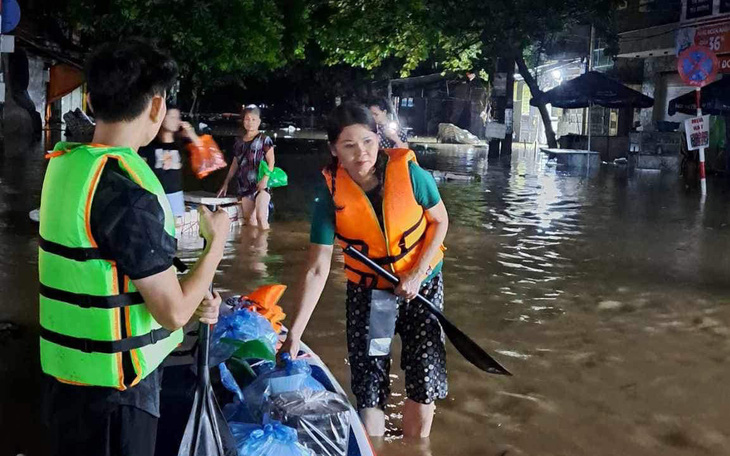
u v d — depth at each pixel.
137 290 2.28
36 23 25.34
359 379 3.96
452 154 26.67
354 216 3.67
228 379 3.17
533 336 5.85
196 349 3.30
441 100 40.59
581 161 23.03
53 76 26.62
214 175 15.83
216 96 47.69
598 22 24.50
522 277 7.66
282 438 2.88
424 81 36.94
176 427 2.92
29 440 3.85
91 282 2.23
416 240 3.74
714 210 12.90
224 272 7.39
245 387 3.24
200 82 32.09
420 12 23.28
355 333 3.91
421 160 23.44
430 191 3.71
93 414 2.33
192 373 3.19
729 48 19.33
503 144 25.31
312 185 14.93
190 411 2.74
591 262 8.47
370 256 3.74
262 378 3.23
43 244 2.30
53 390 2.40
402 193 3.64
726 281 7.75
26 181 13.11
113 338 2.26
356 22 23.80
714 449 4.10
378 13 23.61
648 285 7.50
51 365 2.34
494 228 10.49
